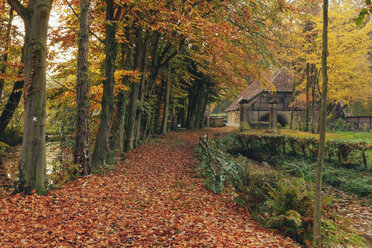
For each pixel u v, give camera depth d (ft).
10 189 24.29
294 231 17.85
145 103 50.57
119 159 38.17
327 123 109.70
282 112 121.60
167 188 26.68
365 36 64.54
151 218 19.12
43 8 22.29
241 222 19.92
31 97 22.47
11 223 16.42
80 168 27.50
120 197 22.95
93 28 38.24
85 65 26.89
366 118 116.06
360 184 30.25
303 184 20.24
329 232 17.67
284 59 71.56
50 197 21.29
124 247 14.96
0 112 58.08
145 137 59.88
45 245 14.24
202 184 28.96
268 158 47.85
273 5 40.01
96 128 45.93
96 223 17.60
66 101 37.55
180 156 44.47
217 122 159.94
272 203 19.49
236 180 27.84
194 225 18.24
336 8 66.18
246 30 40.52
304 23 64.80
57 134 36.65
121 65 44.37
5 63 40.32
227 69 50.57
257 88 126.93
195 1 38.47
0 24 40.81
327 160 41.29
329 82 80.79
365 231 20.77
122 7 32.50
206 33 36.29
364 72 89.76
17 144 61.77
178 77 80.07
